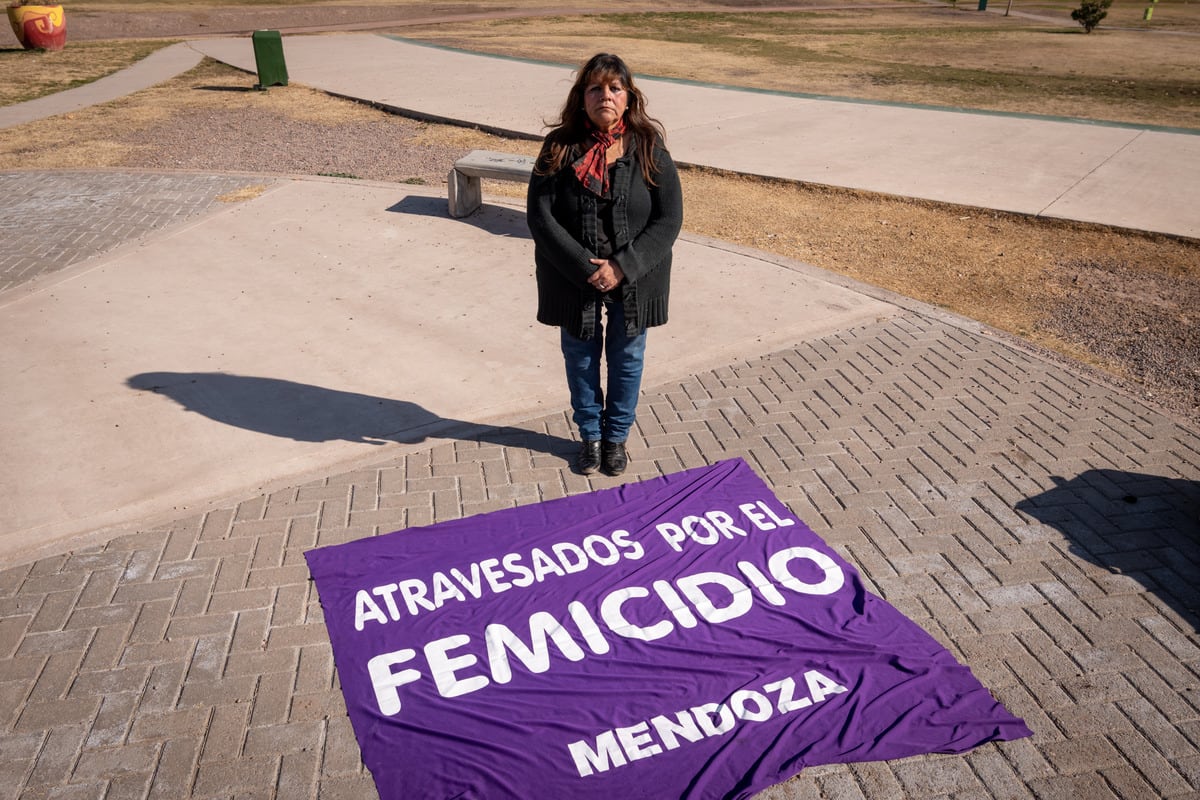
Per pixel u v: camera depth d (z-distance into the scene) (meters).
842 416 5.07
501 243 7.71
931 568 3.89
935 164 10.34
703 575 3.83
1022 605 3.69
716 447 4.78
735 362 5.69
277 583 3.78
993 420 5.04
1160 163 10.35
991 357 5.78
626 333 4.08
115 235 7.95
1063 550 4.01
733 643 3.46
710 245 7.75
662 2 37.50
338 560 3.89
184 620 3.57
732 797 2.84
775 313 6.40
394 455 4.70
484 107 13.40
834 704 3.19
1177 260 7.62
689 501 4.30
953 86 16.62
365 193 9.05
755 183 9.80
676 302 6.56
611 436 4.55
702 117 12.84
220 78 16.77
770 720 3.12
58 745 3.02
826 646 3.44
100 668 3.33
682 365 5.64
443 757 2.98
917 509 4.27
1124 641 3.52
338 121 12.97
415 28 26.27
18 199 8.98
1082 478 4.51
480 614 3.60
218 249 7.57
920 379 5.49
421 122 12.84
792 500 4.34
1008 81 17.45
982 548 4.02
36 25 20.11
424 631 3.51
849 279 7.05
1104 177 9.80
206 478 4.49
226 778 2.91
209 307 6.45
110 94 15.09
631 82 3.77
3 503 4.29
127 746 3.02
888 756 3.00
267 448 4.75
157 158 10.84
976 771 2.96
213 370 5.55
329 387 5.37
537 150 11.17
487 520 4.16
